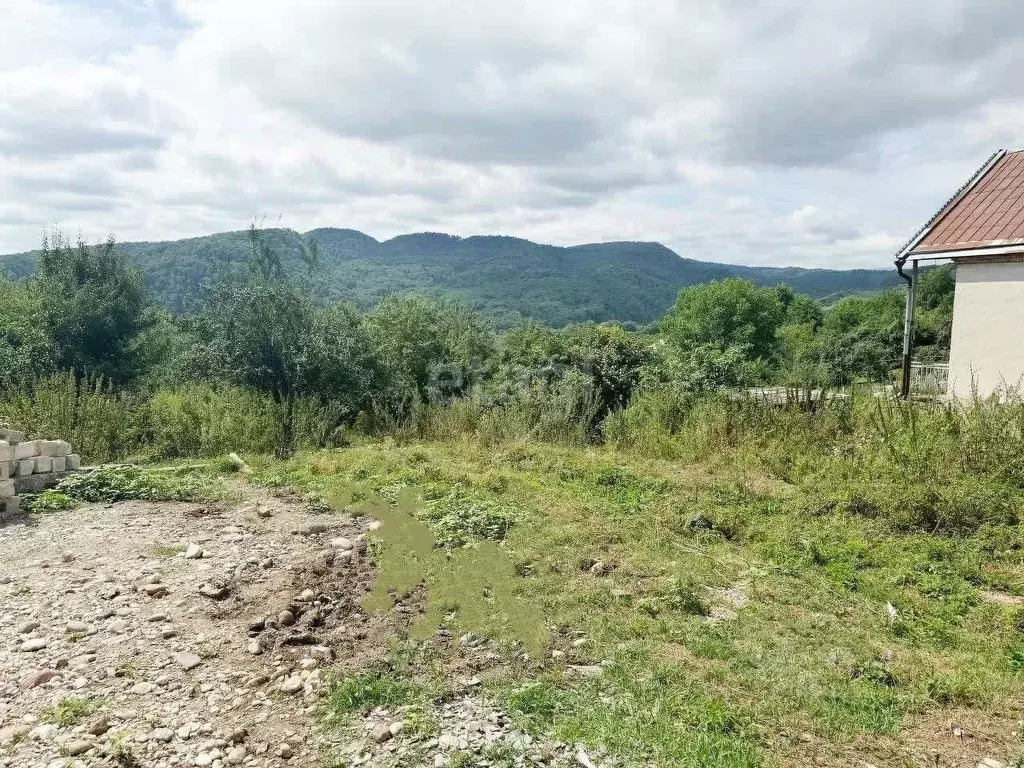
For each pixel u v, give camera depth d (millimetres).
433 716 3109
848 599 4758
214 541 5840
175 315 20062
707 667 3619
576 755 2828
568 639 3941
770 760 2838
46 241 18312
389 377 14547
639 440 10820
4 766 2768
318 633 4004
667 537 5980
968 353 11148
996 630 4258
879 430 9008
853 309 60094
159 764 2812
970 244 11055
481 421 12062
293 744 2957
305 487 7812
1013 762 2895
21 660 3670
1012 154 12500
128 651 3787
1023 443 7820
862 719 3174
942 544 5734
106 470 8031
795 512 6738
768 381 29266
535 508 6738
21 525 6328
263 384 13383
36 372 15703
